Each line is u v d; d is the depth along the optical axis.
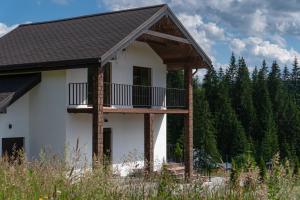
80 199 4.87
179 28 19.03
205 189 5.64
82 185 5.05
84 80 17.78
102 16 19.64
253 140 50.88
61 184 5.05
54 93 17.33
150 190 5.38
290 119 52.78
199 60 20.69
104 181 5.24
